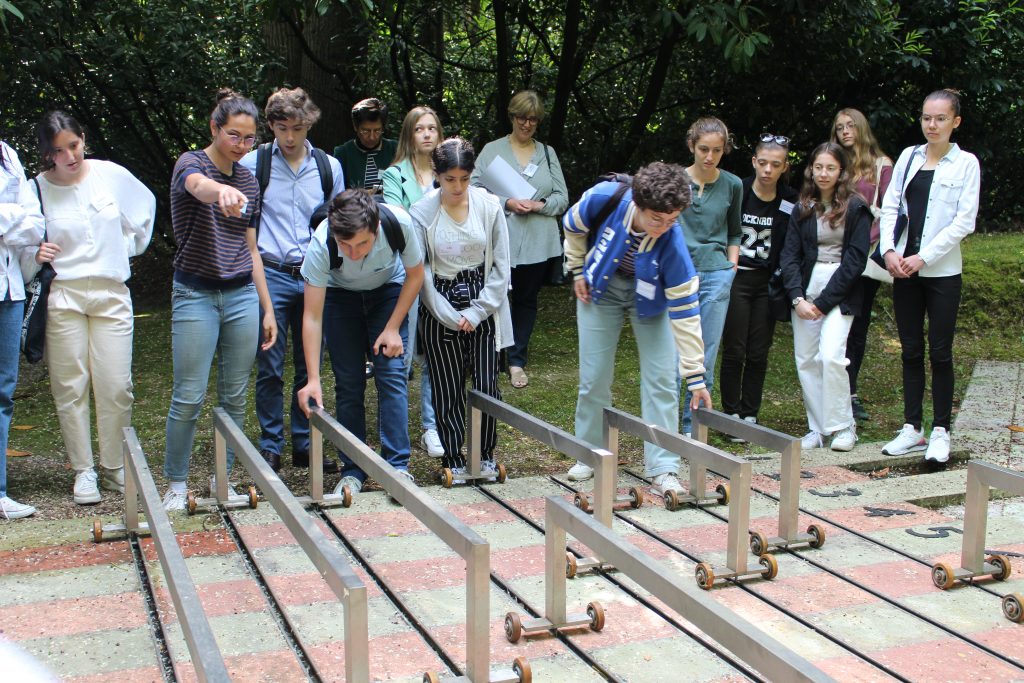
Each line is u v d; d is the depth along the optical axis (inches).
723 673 110.7
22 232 161.0
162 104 367.6
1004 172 442.0
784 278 215.5
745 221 219.8
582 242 173.3
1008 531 163.0
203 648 85.3
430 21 366.6
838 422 213.0
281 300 188.4
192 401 166.6
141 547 149.1
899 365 301.4
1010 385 275.7
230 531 158.6
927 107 197.6
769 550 150.6
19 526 159.0
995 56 369.7
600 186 167.9
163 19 326.6
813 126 374.9
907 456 207.0
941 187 198.2
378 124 223.0
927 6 342.6
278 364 190.7
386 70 348.2
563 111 351.3
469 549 103.0
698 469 172.4
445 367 185.8
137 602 130.5
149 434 223.0
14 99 350.6
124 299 175.3
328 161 192.9
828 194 208.7
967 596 134.4
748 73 334.0
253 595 132.9
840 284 206.2
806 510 170.4
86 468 176.1
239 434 151.6
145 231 177.9
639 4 317.4
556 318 353.7
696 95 379.9
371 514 167.8
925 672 110.8
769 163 212.4
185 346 164.4
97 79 352.5
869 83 358.0
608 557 108.0
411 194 200.2
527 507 171.6
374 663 113.3
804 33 316.8
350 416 179.8
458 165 166.6
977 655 115.6
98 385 175.5
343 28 324.8
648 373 176.9
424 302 179.8
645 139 388.8
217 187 151.9
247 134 159.0
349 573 95.8
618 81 393.7
